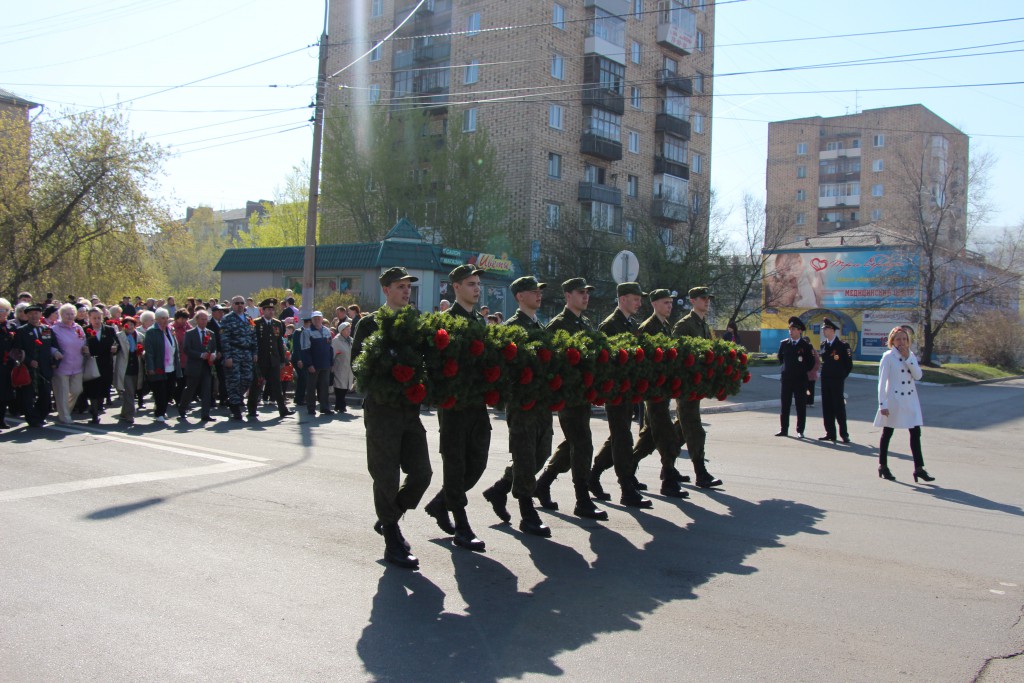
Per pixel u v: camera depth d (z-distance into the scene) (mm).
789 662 3977
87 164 25578
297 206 45125
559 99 40188
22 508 6648
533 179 39000
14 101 38906
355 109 37094
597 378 6719
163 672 3727
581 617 4543
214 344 13016
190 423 12445
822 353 12750
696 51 50531
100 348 12469
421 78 42250
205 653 3945
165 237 27969
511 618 4508
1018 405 21531
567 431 6875
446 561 5543
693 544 6094
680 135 47500
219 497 7145
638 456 8172
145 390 14305
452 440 5938
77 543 5703
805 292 44875
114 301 28156
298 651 3992
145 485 7586
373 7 44188
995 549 6105
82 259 26922
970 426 15945
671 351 7586
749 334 52125
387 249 27047
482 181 35094
